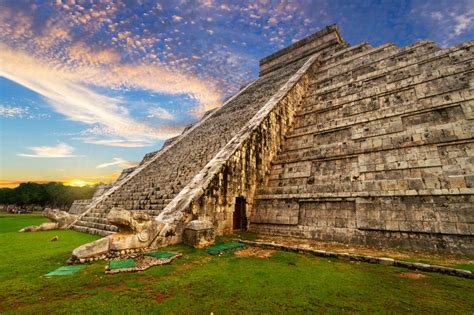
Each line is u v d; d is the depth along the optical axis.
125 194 17.09
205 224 9.21
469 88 10.48
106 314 3.92
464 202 8.09
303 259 7.31
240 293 4.79
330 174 12.24
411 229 8.62
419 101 11.60
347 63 19.69
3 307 4.16
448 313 4.00
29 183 66.31
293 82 19.28
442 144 9.59
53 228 14.61
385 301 4.44
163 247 8.58
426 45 14.90
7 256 7.55
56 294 4.70
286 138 16.31
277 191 12.92
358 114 13.82
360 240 9.45
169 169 16.95
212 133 19.00
